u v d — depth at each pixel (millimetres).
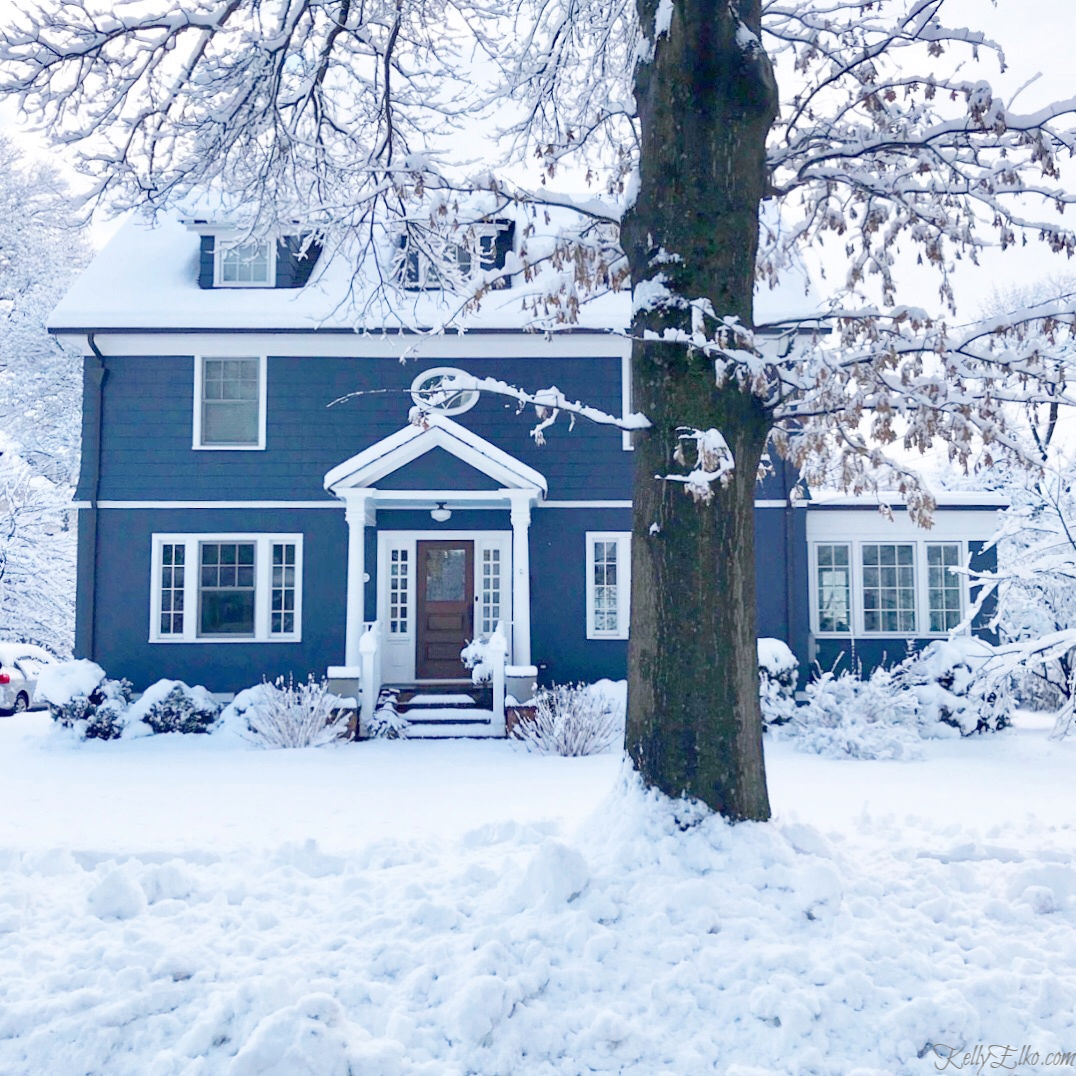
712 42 6691
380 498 17062
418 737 16156
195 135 9914
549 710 15195
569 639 18250
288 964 4992
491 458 16719
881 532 18484
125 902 5738
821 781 11781
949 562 18562
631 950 5109
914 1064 4324
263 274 19094
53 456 34188
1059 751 14578
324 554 18266
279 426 18375
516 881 5680
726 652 6441
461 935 5238
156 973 4824
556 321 8117
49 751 15125
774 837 6160
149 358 18344
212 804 10391
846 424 7074
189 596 18062
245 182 10578
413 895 5867
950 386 6891
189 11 9039
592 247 7906
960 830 7949
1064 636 14695
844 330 7215
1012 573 16328
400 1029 4434
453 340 18359
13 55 8812
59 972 4879
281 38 9328
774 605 18156
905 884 6062
